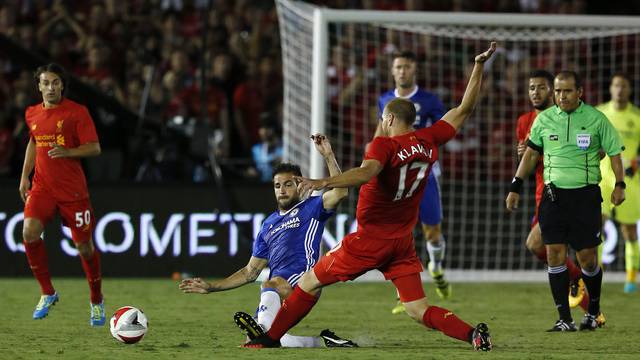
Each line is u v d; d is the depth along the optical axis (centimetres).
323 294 3738
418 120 3281
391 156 1983
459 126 2092
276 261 2316
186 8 5819
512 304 3406
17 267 4272
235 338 2400
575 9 5803
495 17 4141
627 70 4931
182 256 4275
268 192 4275
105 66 5341
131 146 4622
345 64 5228
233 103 5125
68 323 2747
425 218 3322
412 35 5219
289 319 2114
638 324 2798
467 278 4356
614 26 4238
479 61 2097
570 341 2375
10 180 4272
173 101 5078
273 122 4922
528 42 5078
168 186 4288
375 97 5038
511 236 4447
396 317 3000
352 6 5966
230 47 5444
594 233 2580
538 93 2800
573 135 2570
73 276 4281
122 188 4288
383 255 2052
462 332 2053
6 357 1995
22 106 4941
